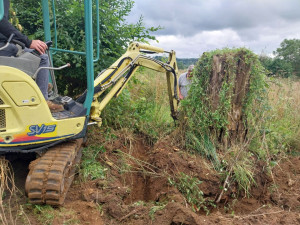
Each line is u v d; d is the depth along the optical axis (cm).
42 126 338
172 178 414
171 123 637
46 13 493
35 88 326
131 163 480
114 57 631
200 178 418
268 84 522
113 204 339
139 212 331
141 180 449
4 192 353
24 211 319
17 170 410
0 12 276
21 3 606
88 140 510
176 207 320
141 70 700
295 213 354
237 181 421
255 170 444
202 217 325
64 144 375
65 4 590
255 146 491
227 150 465
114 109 607
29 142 333
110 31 603
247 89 473
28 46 361
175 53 559
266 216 347
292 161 529
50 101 390
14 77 311
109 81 452
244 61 467
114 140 535
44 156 342
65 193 341
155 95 814
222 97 469
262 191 429
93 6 571
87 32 358
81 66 595
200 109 484
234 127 480
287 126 627
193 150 481
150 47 507
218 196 412
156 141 557
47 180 310
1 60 320
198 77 491
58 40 571
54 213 315
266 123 530
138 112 673
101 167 431
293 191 429
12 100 314
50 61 412
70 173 389
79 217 316
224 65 471
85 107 387
